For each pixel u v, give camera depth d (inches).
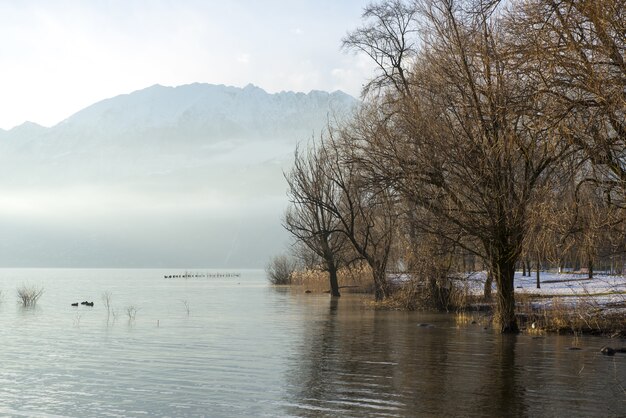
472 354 824.3
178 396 589.0
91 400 577.0
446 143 915.4
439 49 938.7
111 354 840.9
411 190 973.8
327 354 834.2
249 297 2322.8
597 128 598.5
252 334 1069.8
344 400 568.4
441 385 629.3
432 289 1470.2
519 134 776.3
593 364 745.0
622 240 671.1
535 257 786.8
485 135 865.5
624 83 565.0
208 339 1002.7
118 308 1761.8
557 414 517.0
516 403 553.6
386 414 518.6
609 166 627.8
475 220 909.2
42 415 529.0
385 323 1245.7
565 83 600.1
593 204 674.2
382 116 1187.9
